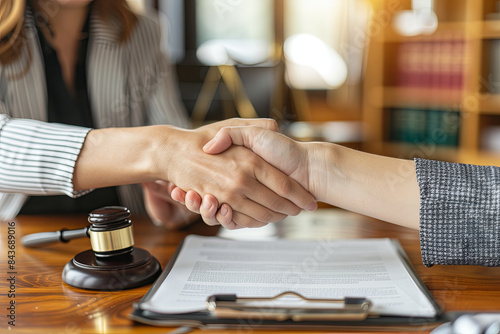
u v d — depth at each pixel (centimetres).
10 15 116
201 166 78
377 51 360
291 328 54
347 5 400
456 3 329
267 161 79
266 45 373
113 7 131
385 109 362
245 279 66
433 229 70
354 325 53
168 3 364
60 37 126
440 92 329
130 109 138
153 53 142
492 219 69
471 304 60
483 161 312
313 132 368
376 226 95
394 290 61
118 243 69
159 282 64
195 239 84
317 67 402
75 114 128
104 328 54
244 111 354
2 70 119
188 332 53
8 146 83
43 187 83
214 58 357
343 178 77
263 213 79
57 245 85
